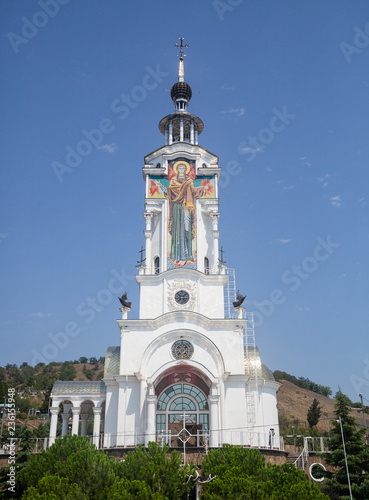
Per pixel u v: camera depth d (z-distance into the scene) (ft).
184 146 189.06
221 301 167.53
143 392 149.79
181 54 216.13
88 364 583.17
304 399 428.56
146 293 167.63
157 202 182.29
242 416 150.41
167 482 94.27
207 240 181.57
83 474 92.63
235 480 93.25
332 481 119.55
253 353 168.55
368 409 275.39
